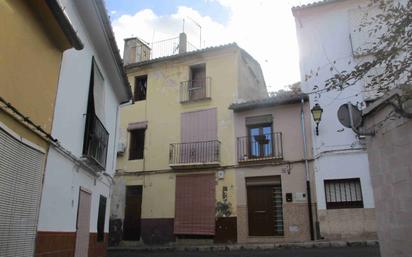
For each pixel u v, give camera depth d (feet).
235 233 54.90
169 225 59.88
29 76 18.31
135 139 68.18
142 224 61.82
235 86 61.46
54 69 21.52
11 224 16.88
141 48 76.95
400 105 16.96
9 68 16.30
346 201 48.60
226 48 62.85
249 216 55.26
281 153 54.80
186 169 60.90
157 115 66.28
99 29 28.58
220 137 59.98
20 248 17.80
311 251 40.32
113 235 63.16
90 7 25.98
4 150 15.99
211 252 46.70
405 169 17.56
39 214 19.97
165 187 61.93
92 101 29.71
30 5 17.79
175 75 66.95
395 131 18.34
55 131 22.16
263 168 55.52
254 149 57.41
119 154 67.10
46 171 20.81
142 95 69.92
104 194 37.83
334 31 54.03
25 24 17.58
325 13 55.31
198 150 60.85
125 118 68.74
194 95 64.80
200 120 62.39
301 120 54.54
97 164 30.07
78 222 27.94
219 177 58.08
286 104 56.29
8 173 16.46
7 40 16.06
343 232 47.50
